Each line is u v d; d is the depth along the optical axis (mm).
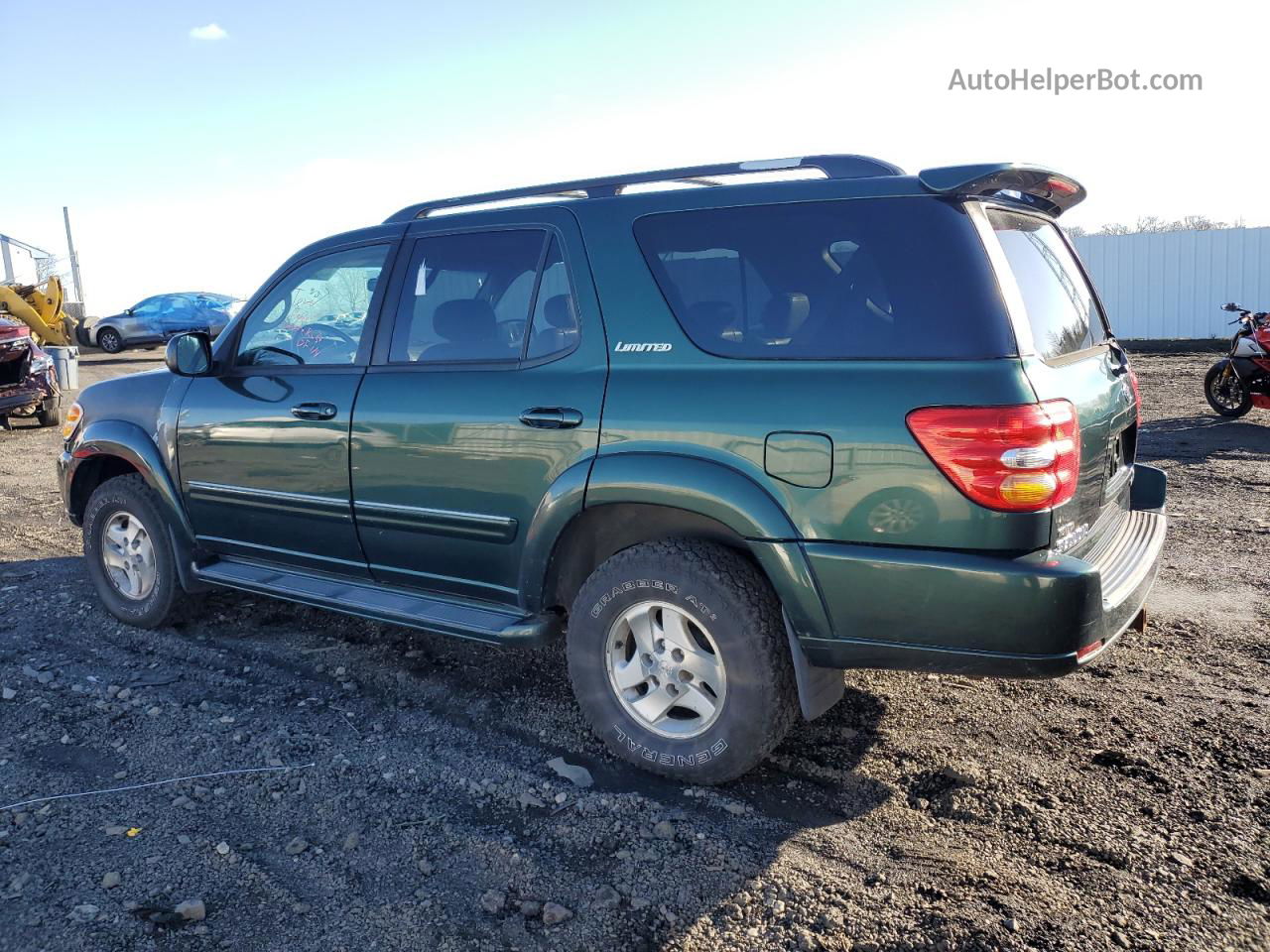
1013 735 3500
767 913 2547
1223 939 2404
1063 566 2660
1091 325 3588
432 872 2760
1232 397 10820
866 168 3104
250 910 2586
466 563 3664
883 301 2852
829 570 2852
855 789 3164
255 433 4164
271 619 4879
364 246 4031
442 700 3910
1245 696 3771
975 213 2859
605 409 3225
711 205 3186
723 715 3090
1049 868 2713
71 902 2611
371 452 3795
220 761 3410
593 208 3418
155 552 4641
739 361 3039
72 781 3271
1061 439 2707
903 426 2730
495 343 3582
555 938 2475
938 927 2469
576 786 3217
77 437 4945
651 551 3172
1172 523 6469
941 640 2770
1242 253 21797
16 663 4336
